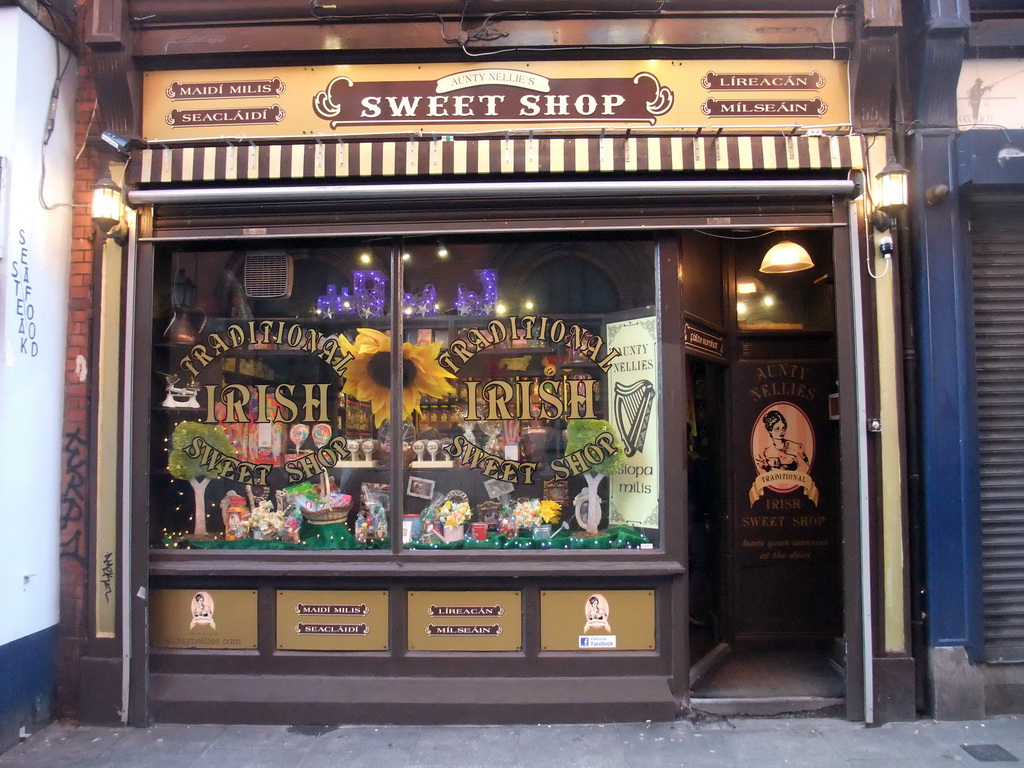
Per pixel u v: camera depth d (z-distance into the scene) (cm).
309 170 427
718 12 433
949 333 427
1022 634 432
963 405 425
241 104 443
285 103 442
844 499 426
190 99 445
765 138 427
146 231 439
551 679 424
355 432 461
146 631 424
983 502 435
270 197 426
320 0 430
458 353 461
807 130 432
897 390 427
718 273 529
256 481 464
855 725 412
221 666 432
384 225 436
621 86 438
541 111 438
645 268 448
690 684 443
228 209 439
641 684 421
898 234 438
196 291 468
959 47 426
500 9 432
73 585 432
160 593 438
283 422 466
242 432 467
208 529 462
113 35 427
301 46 436
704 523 548
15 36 404
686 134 432
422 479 455
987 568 433
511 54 438
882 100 434
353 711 416
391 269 455
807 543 525
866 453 421
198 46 438
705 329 498
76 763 372
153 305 442
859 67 428
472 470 458
